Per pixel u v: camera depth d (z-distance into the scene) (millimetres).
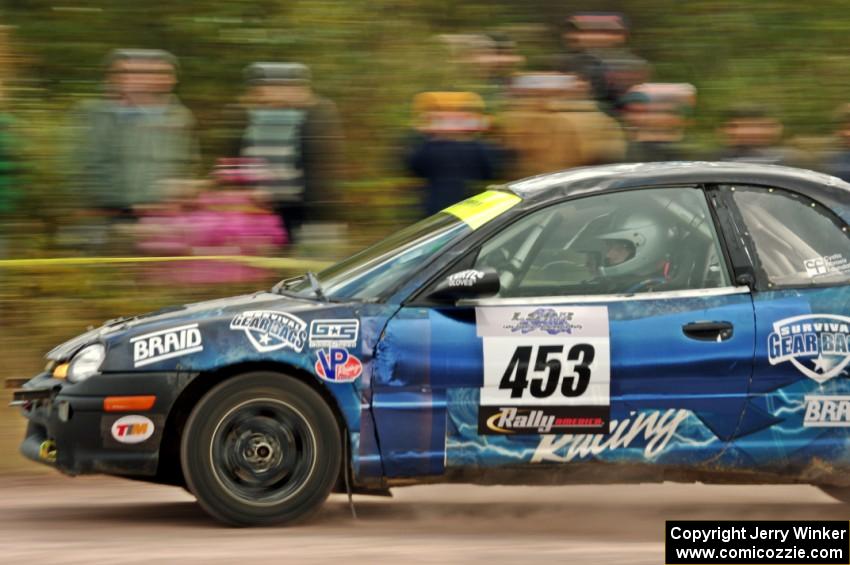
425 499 10859
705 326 9477
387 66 19297
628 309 9500
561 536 9453
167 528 9523
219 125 18953
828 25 22516
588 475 9523
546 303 9500
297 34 19547
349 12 19797
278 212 14852
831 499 11102
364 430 9328
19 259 14672
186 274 14305
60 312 13914
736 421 9492
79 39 19234
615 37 16031
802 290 9648
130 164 14656
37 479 11531
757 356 9484
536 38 21109
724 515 10383
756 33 22719
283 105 14680
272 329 9367
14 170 15062
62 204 15117
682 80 22172
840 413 9562
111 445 9352
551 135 14492
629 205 9781
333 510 10312
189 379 9320
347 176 17484
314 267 14547
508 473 9461
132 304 14125
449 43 19328
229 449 9289
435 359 9344
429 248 9664
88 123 14828
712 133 18828
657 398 9438
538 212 9734
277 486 9367
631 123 14922
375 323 9383
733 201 9836
